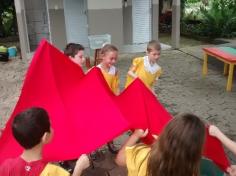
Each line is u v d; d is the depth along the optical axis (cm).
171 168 144
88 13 893
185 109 510
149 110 240
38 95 244
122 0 940
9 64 856
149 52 393
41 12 962
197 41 1086
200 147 146
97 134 216
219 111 498
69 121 228
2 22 1288
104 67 355
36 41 984
